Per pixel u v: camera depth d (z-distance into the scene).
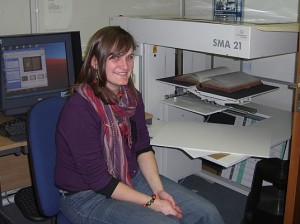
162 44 2.12
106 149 1.47
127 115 1.56
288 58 2.35
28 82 1.94
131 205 1.44
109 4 2.54
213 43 1.86
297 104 1.55
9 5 2.16
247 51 1.73
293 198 1.66
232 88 2.10
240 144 1.80
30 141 1.43
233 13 2.54
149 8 2.72
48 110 1.47
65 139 1.41
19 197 1.62
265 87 2.21
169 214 1.43
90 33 2.50
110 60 1.42
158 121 2.17
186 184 2.75
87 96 1.43
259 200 2.10
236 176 2.65
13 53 1.86
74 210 1.47
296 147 1.60
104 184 1.43
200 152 1.73
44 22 2.30
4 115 1.98
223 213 2.42
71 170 1.46
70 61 2.07
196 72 2.34
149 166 1.65
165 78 2.34
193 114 2.53
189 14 2.83
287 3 2.28
